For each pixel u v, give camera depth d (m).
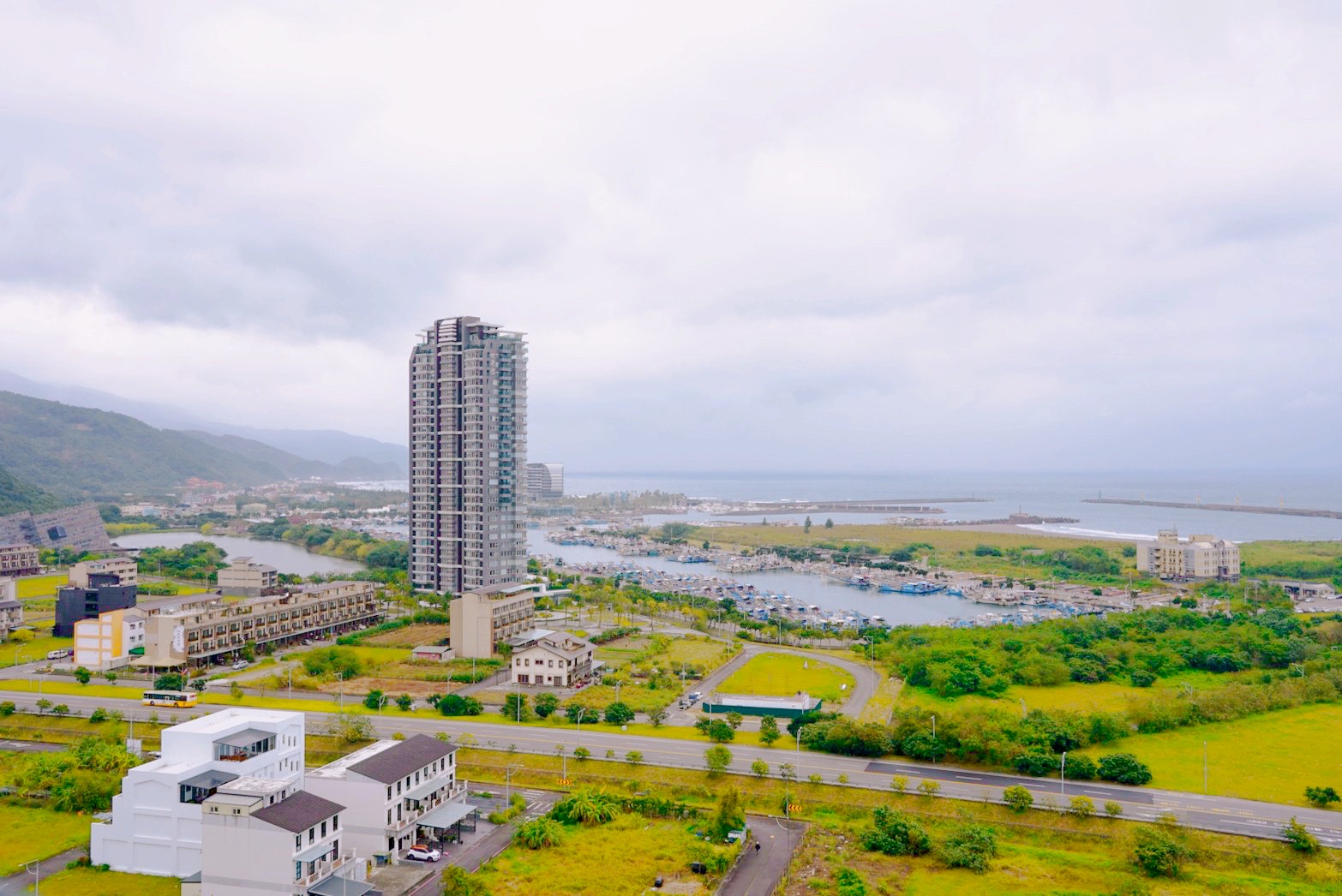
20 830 126.50
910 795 134.00
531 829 121.62
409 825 119.50
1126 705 179.38
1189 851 114.12
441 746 132.88
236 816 101.94
